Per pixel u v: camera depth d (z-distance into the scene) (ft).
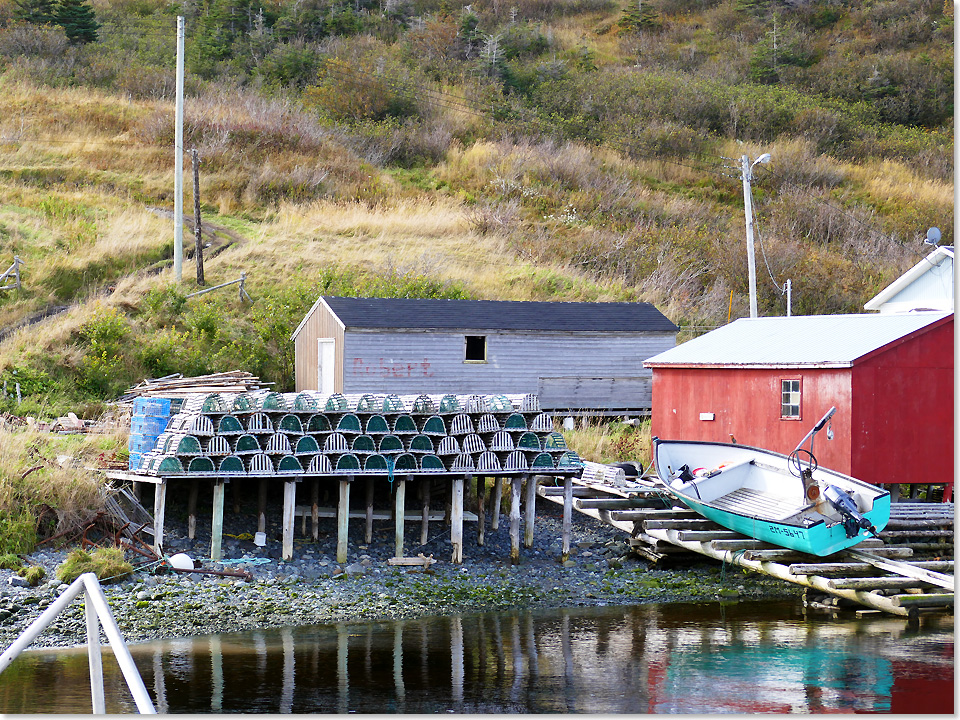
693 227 160.35
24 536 50.70
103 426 72.43
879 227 169.58
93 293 110.73
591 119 200.54
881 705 34.91
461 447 57.67
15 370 87.20
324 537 58.90
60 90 176.14
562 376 94.53
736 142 195.00
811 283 145.79
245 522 59.36
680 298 135.03
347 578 53.16
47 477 54.34
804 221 168.35
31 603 45.68
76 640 41.96
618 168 180.04
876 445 63.67
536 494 68.69
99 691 21.79
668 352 81.30
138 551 52.39
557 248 145.28
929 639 44.29
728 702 35.37
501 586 53.78
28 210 127.34
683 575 57.72
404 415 56.65
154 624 44.47
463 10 240.73
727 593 54.03
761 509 58.44
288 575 52.54
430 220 148.46
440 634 44.70
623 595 53.31
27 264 113.19
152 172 150.41
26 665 38.42
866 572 51.52
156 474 52.42
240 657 40.22
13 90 170.50
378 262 129.70
